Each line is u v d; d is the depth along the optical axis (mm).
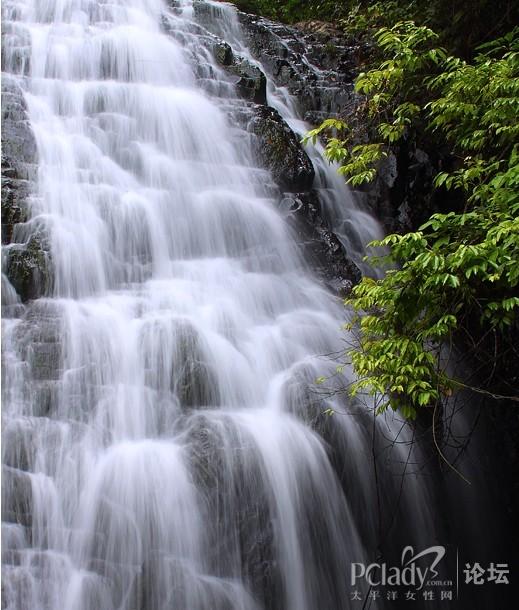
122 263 6480
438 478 6410
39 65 7910
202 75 8734
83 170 6875
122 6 9289
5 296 5633
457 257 4891
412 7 10000
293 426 5391
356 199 8750
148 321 5578
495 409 7324
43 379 5117
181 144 7781
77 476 4805
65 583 4527
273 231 7383
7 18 8398
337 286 7215
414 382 5020
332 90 9961
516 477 7477
